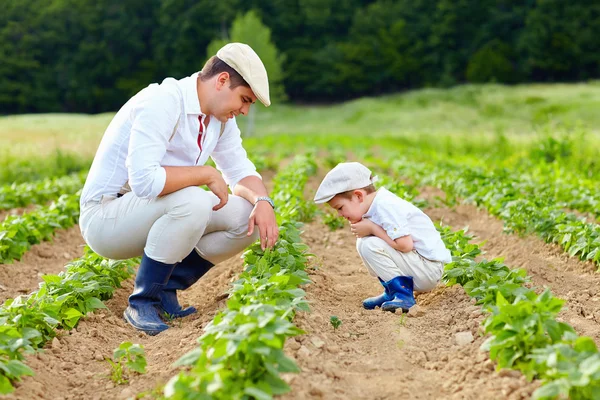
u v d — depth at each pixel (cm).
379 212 450
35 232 704
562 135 1469
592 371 274
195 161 446
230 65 418
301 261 505
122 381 366
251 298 366
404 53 6425
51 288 450
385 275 459
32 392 346
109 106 6531
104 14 6556
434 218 834
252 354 302
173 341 416
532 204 715
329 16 6712
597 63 5878
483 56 6012
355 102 5672
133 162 412
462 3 6322
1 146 1673
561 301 340
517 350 334
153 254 439
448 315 439
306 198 995
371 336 413
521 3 6412
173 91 423
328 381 340
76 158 1648
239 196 473
